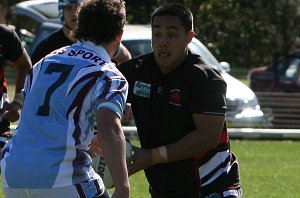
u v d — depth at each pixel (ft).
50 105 31.89
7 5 230.89
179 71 39.83
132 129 78.43
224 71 117.80
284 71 143.54
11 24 226.38
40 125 31.83
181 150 38.91
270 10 274.98
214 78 39.34
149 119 40.65
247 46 265.75
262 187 78.89
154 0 206.28
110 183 38.24
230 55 261.24
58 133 31.55
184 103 39.60
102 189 32.37
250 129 106.32
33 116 32.12
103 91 31.50
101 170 37.78
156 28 39.37
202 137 39.01
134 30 114.32
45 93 32.17
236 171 41.73
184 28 39.37
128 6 210.79
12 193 32.22
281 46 279.49
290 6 278.46
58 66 32.68
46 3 178.19
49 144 31.60
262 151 108.99
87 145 32.14
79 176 31.71
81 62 32.50
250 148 111.24
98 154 37.58
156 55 39.60
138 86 40.70
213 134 39.14
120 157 30.63
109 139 30.73
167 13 39.22
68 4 53.47
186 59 39.93
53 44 55.01
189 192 41.16
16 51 51.39
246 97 115.14
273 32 278.67
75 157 31.63
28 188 31.65
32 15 176.14
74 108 31.68
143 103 40.63
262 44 271.69
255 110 115.55
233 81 117.19
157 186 41.63
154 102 40.34
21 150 31.89
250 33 265.95
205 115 38.99
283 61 144.66
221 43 256.11
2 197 65.10
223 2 233.76
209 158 40.73
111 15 32.89
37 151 31.60
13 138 32.76
